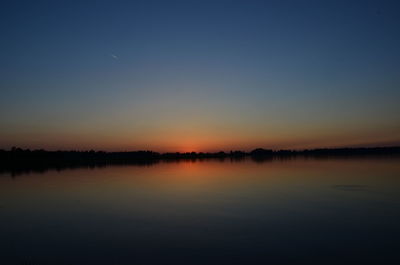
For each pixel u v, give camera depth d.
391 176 55.06
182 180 61.12
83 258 18.28
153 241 21.22
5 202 38.59
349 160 124.56
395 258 17.47
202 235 22.31
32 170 101.62
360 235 21.48
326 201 33.75
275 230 23.14
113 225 25.89
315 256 17.89
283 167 92.31
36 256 18.78
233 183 53.34
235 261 17.31
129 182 59.28
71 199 40.00
